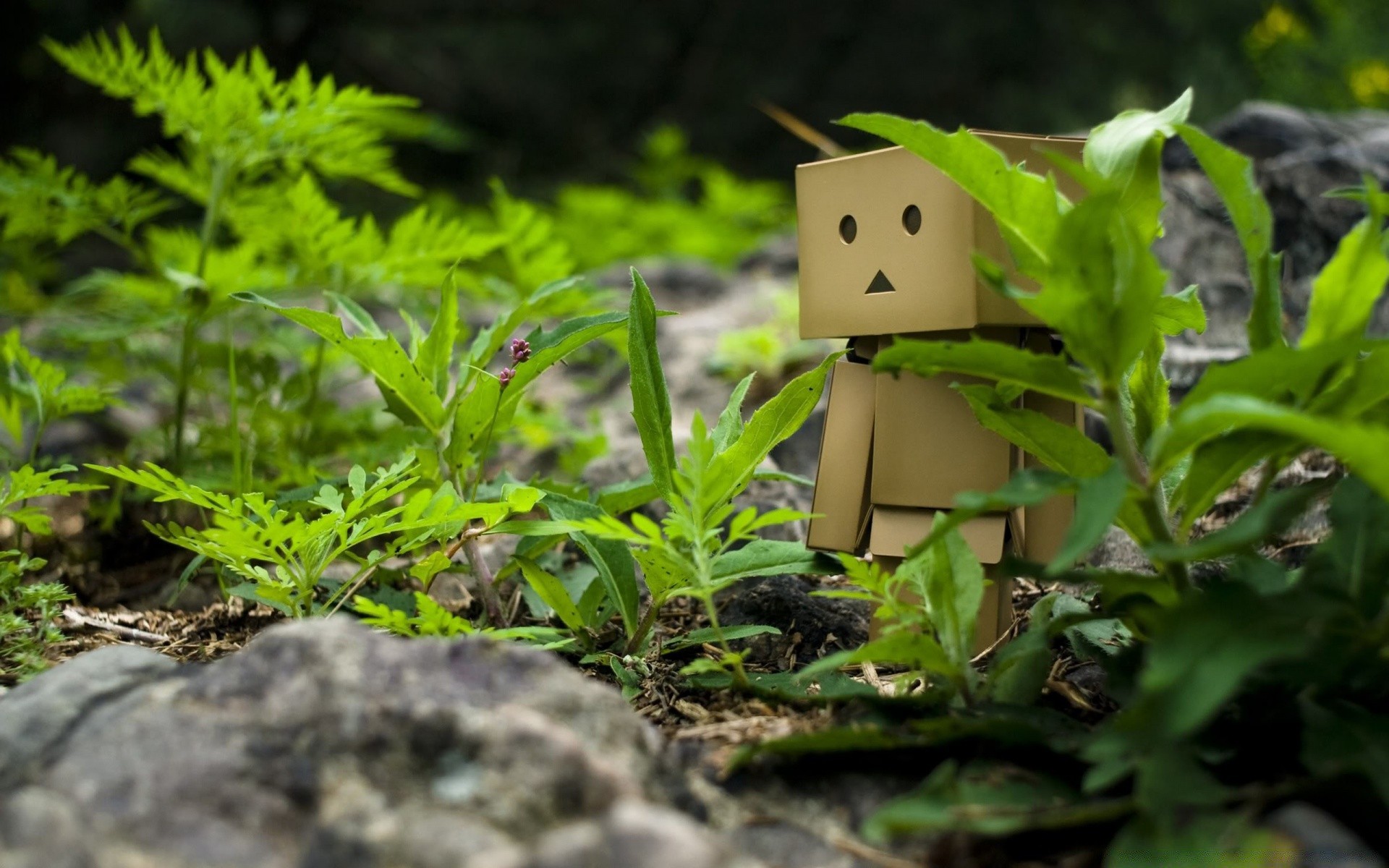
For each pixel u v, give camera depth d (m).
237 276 0.60
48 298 0.79
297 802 0.39
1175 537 0.43
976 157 0.42
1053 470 0.43
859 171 0.48
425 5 2.09
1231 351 0.63
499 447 0.63
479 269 0.70
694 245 1.12
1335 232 0.65
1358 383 0.41
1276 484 0.56
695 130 2.66
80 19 1.63
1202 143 0.42
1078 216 0.40
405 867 0.38
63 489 0.49
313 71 1.92
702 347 0.80
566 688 0.41
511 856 0.37
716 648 0.49
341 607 0.50
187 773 0.39
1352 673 0.40
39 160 0.60
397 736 0.40
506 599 0.54
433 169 2.21
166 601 0.55
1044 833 0.40
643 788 0.40
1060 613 0.46
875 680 0.47
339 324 0.47
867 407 0.49
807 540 0.49
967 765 0.41
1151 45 2.59
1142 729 0.39
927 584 0.44
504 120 2.44
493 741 0.39
